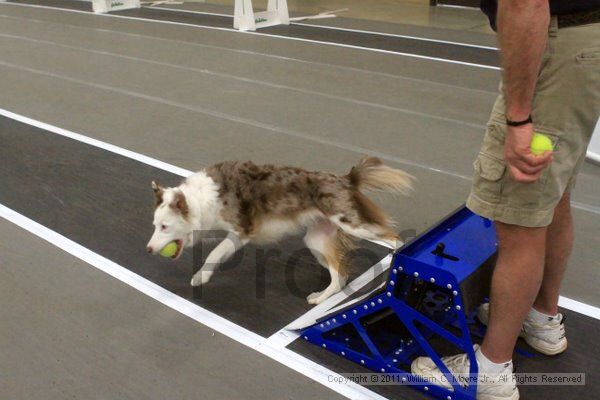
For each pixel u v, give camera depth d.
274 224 3.28
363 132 5.68
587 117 2.12
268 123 5.97
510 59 1.92
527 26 1.85
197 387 2.69
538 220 2.18
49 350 2.93
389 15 11.96
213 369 2.80
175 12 12.35
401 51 8.73
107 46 9.45
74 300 3.32
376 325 2.93
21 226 4.12
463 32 10.05
